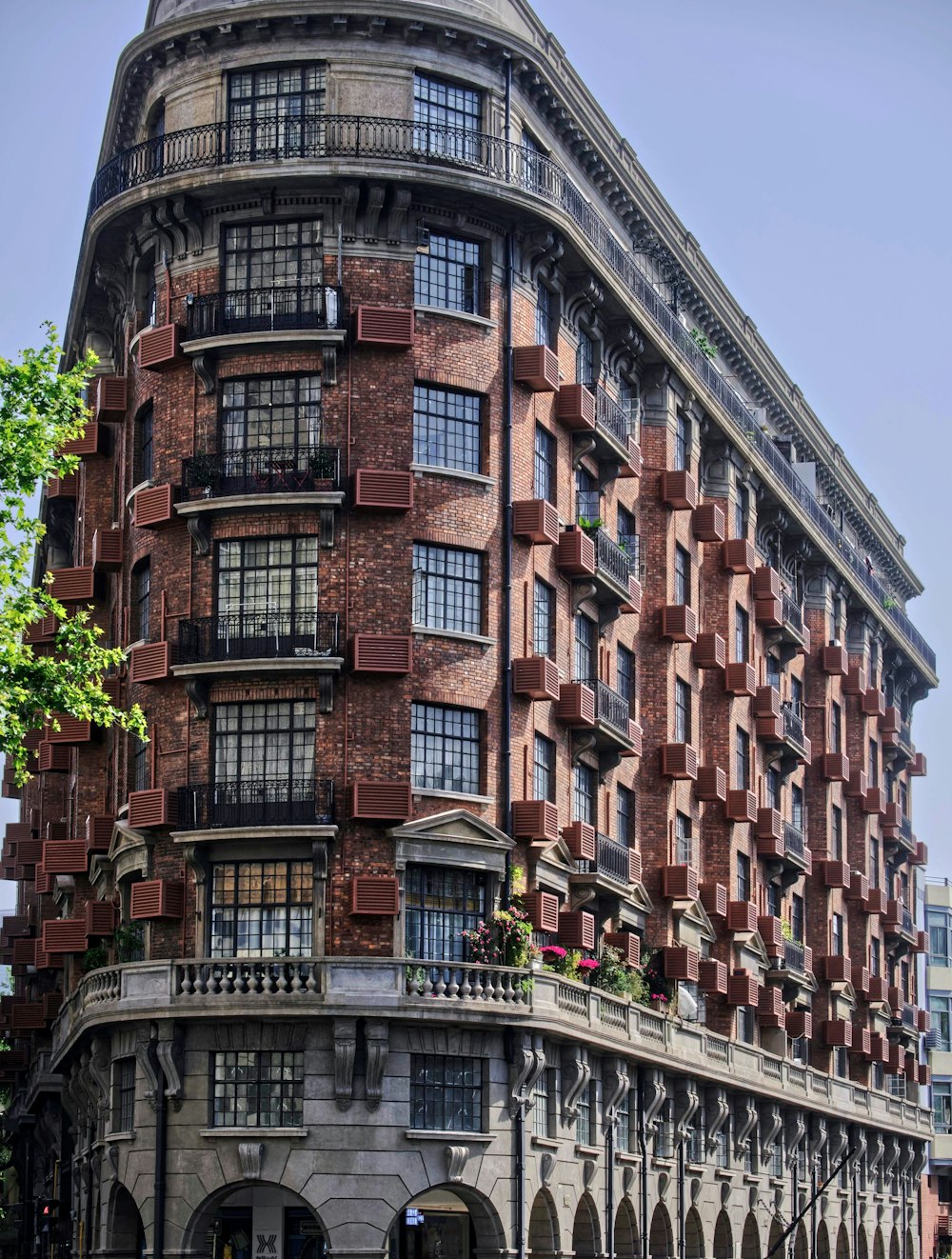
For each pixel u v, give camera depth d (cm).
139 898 5225
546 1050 5406
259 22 5475
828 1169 8581
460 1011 5081
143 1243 5325
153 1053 5088
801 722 8325
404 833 5188
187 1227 4981
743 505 7819
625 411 6544
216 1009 4994
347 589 5294
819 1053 8612
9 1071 8744
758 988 7388
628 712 6550
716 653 7019
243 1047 5047
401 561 5347
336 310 5356
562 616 5909
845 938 9119
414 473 5406
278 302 5400
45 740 6512
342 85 5491
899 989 9925
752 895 7669
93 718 4550
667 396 6850
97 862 5775
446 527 5428
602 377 6406
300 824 5144
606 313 6359
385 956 5103
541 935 5684
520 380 5659
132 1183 5097
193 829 5172
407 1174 5003
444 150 5550
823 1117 8444
